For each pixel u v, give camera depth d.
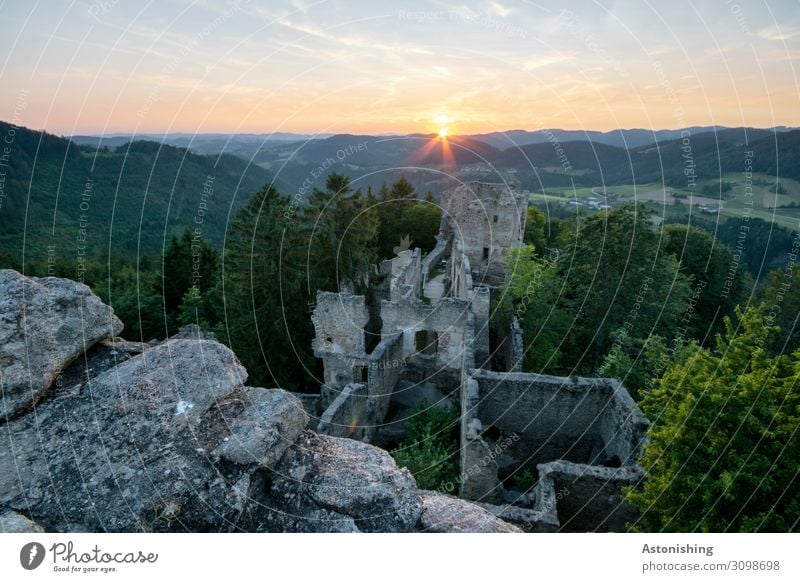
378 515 6.64
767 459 11.13
